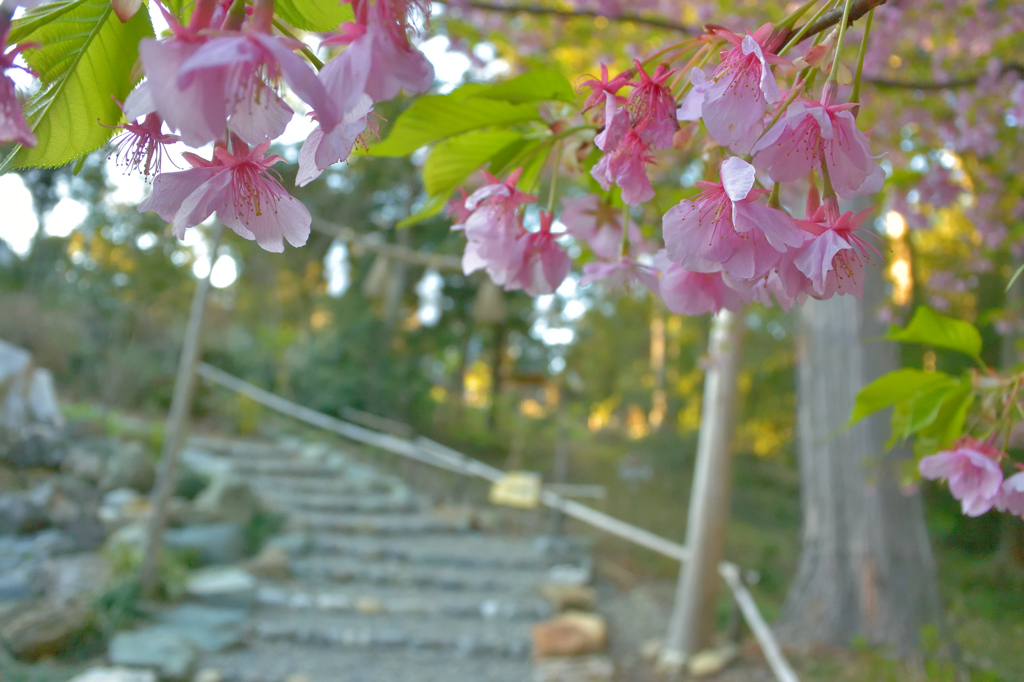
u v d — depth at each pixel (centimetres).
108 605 448
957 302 584
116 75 59
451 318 1612
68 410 865
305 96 41
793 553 895
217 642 452
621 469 1420
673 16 390
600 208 96
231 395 1148
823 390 558
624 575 738
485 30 425
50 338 1069
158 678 396
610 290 93
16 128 47
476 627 543
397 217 1370
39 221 1163
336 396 1280
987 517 770
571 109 87
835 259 60
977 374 108
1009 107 260
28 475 646
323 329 1427
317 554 648
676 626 520
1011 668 312
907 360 809
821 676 457
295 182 54
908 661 399
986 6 293
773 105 60
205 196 54
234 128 45
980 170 281
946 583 575
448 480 1037
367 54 47
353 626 514
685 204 60
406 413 1468
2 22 48
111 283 1249
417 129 84
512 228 84
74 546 534
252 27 46
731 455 528
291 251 1398
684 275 75
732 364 531
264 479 825
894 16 306
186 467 709
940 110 307
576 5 402
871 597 515
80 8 56
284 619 513
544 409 2145
